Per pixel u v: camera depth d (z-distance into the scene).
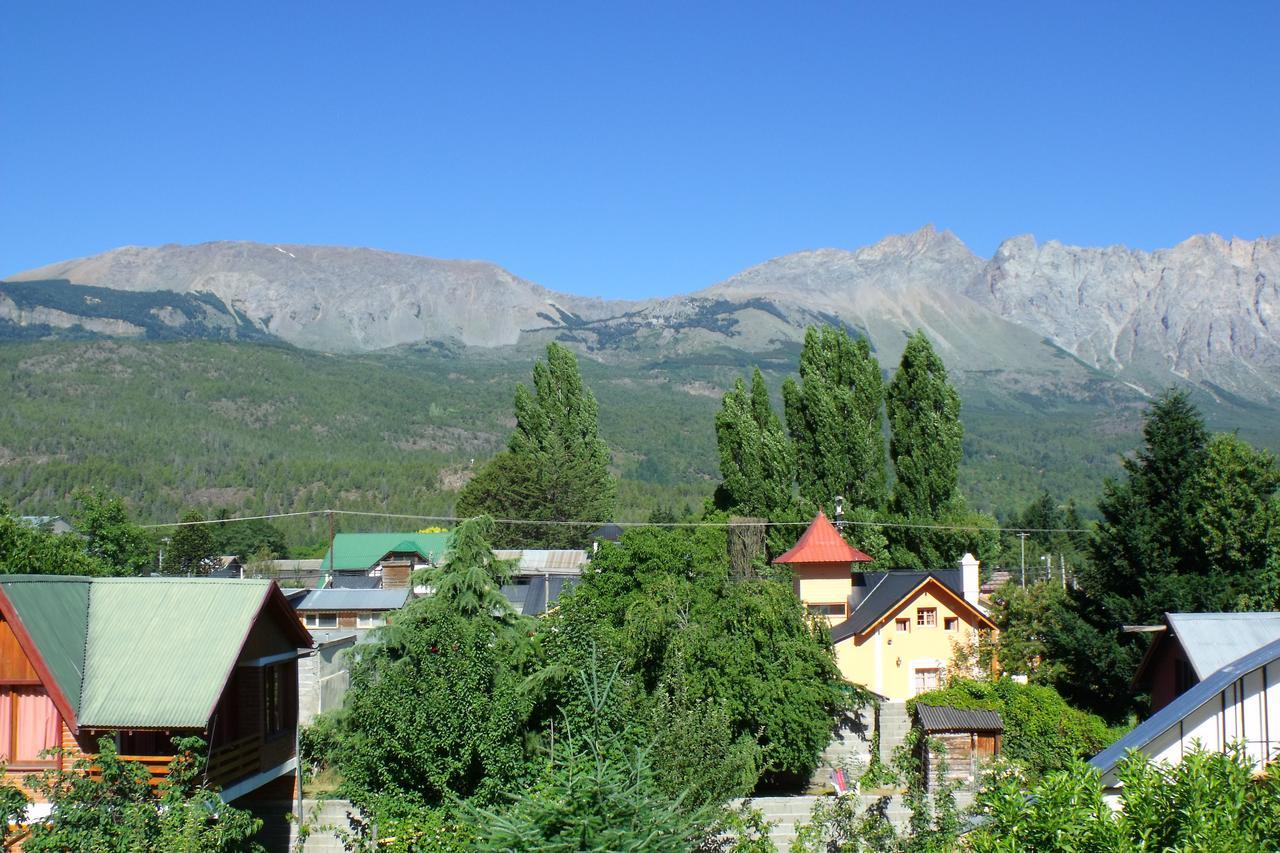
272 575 93.56
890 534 67.19
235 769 28.38
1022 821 15.36
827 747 37.59
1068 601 43.91
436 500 157.50
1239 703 20.36
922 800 25.09
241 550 116.81
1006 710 37.84
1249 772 15.11
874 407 71.25
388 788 29.27
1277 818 14.04
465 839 27.44
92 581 29.59
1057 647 43.12
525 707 29.47
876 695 38.91
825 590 53.66
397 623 33.50
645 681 34.34
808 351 72.12
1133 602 40.81
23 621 26.42
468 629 31.53
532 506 94.75
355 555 93.44
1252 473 41.12
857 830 25.69
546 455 96.25
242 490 167.38
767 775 36.03
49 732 26.81
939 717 35.72
